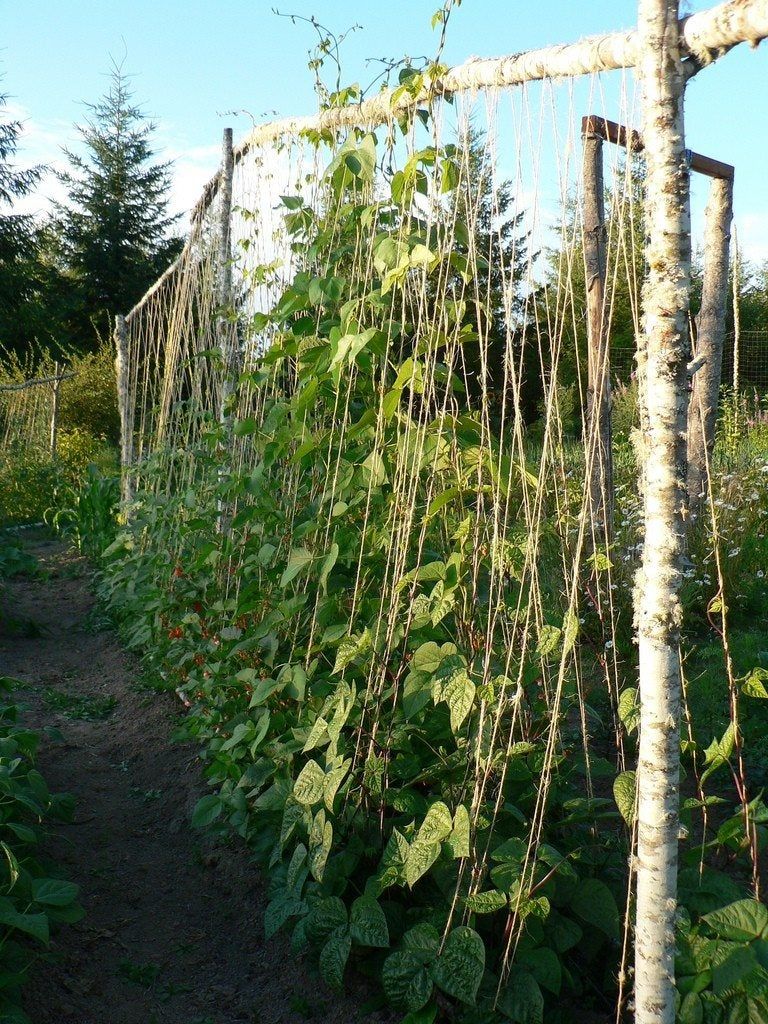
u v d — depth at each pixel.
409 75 2.44
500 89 2.02
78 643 6.25
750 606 5.39
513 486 2.34
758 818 2.04
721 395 9.46
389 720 2.52
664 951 1.66
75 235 34.09
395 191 2.44
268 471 3.33
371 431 2.71
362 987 2.37
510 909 2.04
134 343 8.03
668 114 1.53
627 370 8.70
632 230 1.71
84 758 4.18
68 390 16.95
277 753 2.73
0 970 2.24
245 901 2.89
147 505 5.58
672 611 1.61
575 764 2.66
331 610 2.78
